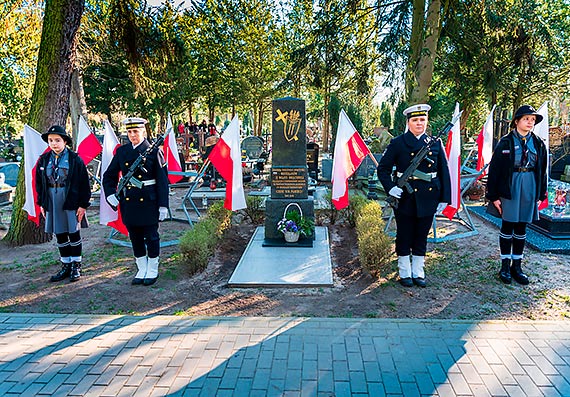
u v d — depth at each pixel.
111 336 4.11
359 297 5.13
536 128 6.81
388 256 5.66
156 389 3.29
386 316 4.61
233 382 3.37
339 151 6.85
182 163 14.59
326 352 3.79
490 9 12.42
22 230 7.36
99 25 14.26
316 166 15.09
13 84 22.28
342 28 13.58
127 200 5.46
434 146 5.35
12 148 20.94
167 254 6.87
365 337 4.05
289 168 7.37
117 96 23.98
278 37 26.55
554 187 8.25
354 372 3.49
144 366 3.60
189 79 24.50
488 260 6.31
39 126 7.24
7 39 19.14
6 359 3.74
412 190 5.25
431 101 16.34
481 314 4.62
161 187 5.54
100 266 6.32
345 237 7.91
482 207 9.84
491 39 13.00
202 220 7.11
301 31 25.41
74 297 5.20
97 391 3.28
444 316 4.59
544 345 3.87
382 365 3.59
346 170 6.95
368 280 5.66
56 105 7.30
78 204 5.67
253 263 6.24
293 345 3.91
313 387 3.30
